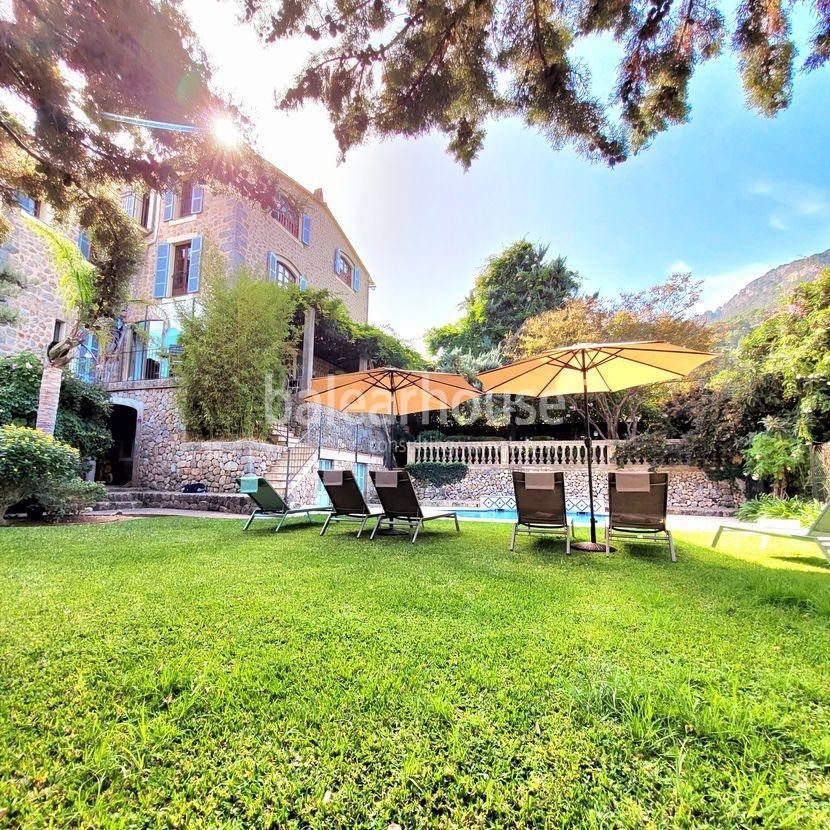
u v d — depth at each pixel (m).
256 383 10.52
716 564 4.01
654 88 3.30
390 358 16.67
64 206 4.35
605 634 2.29
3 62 2.91
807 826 1.14
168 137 3.52
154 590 2.99
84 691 1.72
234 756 1.38
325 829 1.13
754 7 2.97
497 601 2.84
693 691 1.71
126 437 12.68
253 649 2.09
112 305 8.04
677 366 4.88
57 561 3.79
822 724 1.54
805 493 8.19
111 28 2.84
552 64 3.18
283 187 4.00
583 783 1.27
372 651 2.08
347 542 5.03
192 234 13.36
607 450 12.56
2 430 6.13
